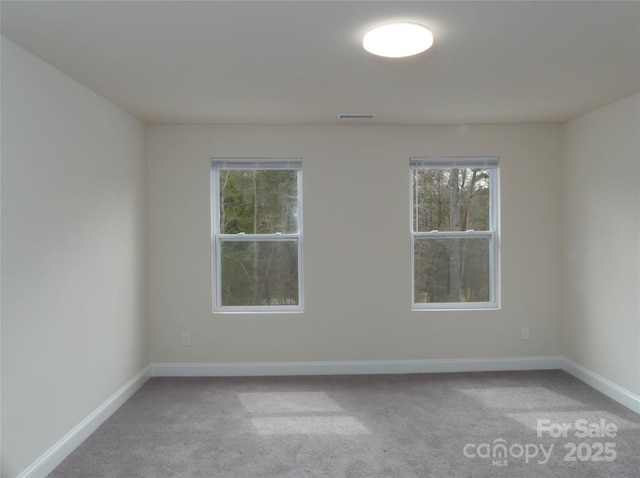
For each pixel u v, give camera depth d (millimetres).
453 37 2262
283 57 2506
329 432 2994
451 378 4051
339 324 4203
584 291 3904
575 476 2441
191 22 2064
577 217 3986
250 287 4285
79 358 2879
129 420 3211
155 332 4164
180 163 4129
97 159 3154
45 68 2531
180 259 4148
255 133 4152
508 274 4254
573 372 4070
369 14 1997
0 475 2141
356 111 3684
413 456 2668
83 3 1872
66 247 2738
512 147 4227
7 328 2197
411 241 4258
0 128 2162
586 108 3658
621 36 2262
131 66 2621
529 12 1995
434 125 4199
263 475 2479
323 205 4184
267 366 4176
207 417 3256
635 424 3074
